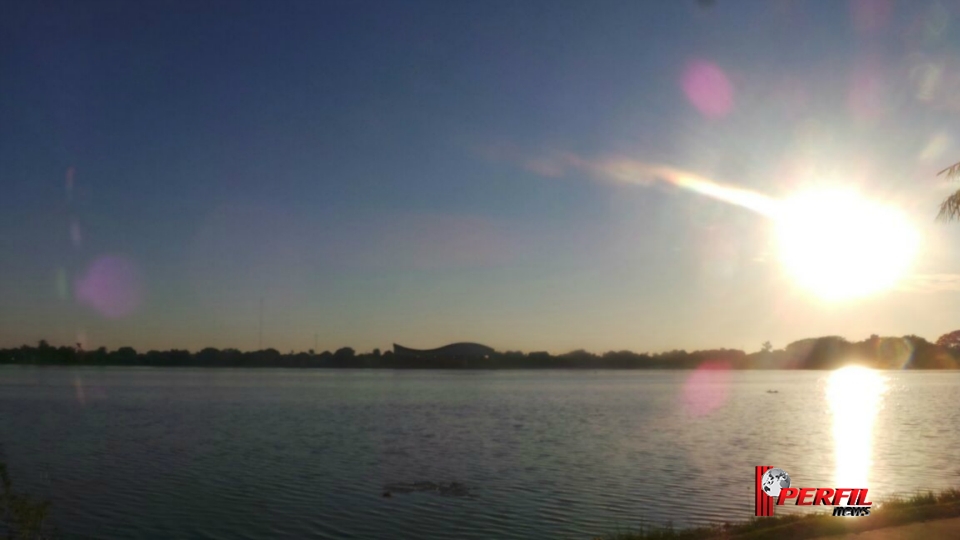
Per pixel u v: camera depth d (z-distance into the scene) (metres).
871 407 89.62
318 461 40.56
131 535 25.00
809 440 51.31
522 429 59.75
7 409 80.62
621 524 25.33
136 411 79.00
